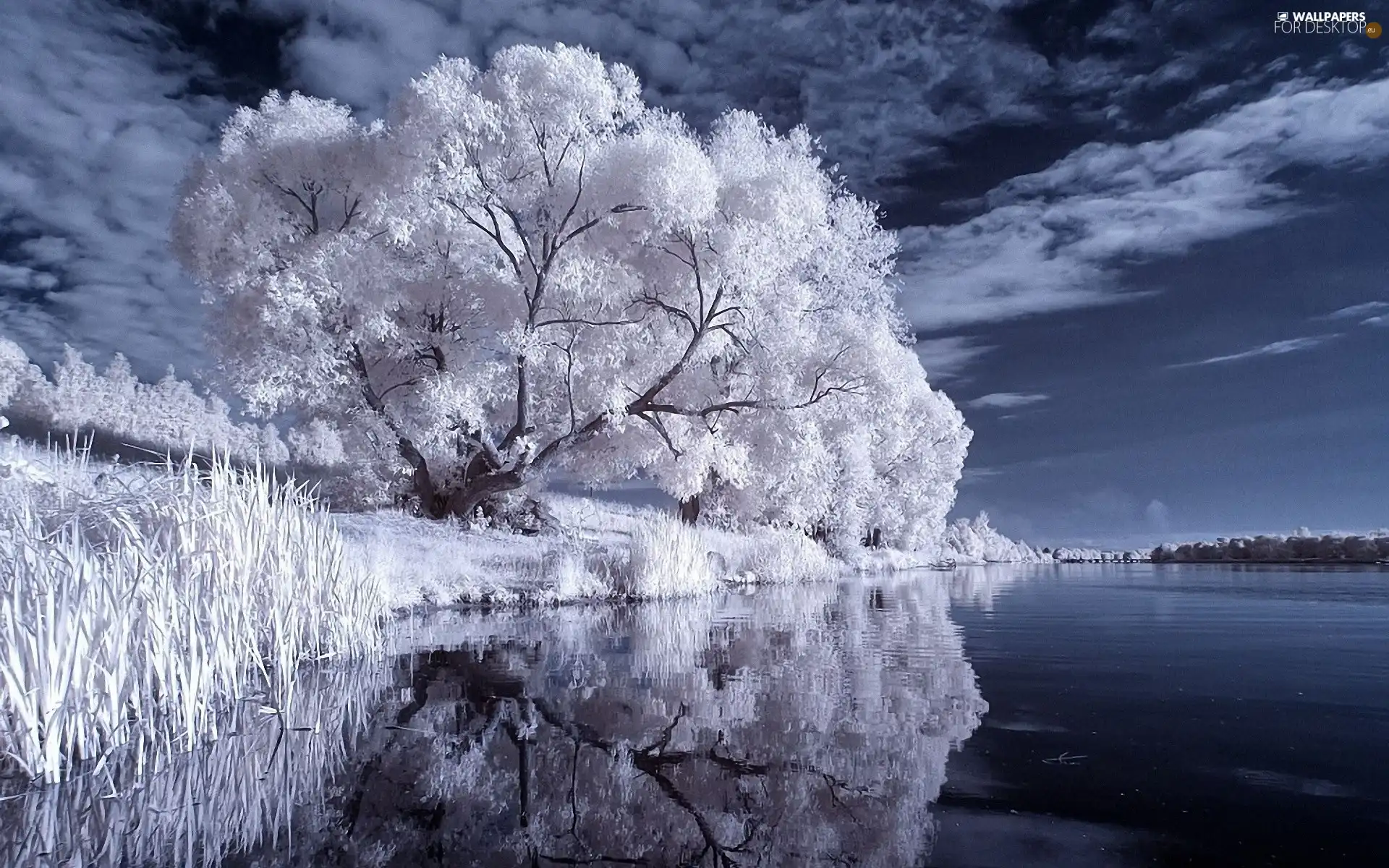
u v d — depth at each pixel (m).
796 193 20.97
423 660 7.71
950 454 48.59
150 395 50.47
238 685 5.74
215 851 2.97
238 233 20.95
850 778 3.66
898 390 23.03
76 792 3.73
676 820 3.18
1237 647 7.97
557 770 3.92
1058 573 35.00
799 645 8.60
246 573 6.23
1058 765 3.81
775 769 3.84
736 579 21.89
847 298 24.92
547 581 15.33
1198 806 3.20
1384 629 9.29
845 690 5.87
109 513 5.50
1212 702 5.25
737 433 23.38
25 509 4.65
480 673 6.92
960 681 6.18
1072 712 4.97
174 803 3.55
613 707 5.39
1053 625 10.60
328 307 19.50
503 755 4.23
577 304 21.72
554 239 21.33
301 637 7.36
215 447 6.70
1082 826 2.98
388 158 21.19
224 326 20.81
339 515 18.98
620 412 20.52
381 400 22.12
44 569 4.27
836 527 36.50
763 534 29.05
